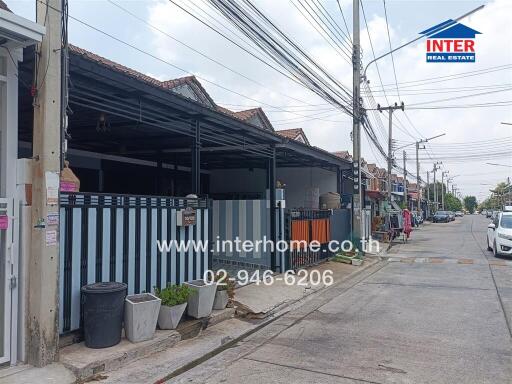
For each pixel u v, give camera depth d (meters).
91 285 5.77
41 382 4.69
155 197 7.18
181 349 6.16
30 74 5.73
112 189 15.53
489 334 6.98
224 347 6.51
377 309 8.84
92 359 5.20
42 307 5.02
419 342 6.57
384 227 25.78
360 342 6.60
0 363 4.97
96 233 6.13
